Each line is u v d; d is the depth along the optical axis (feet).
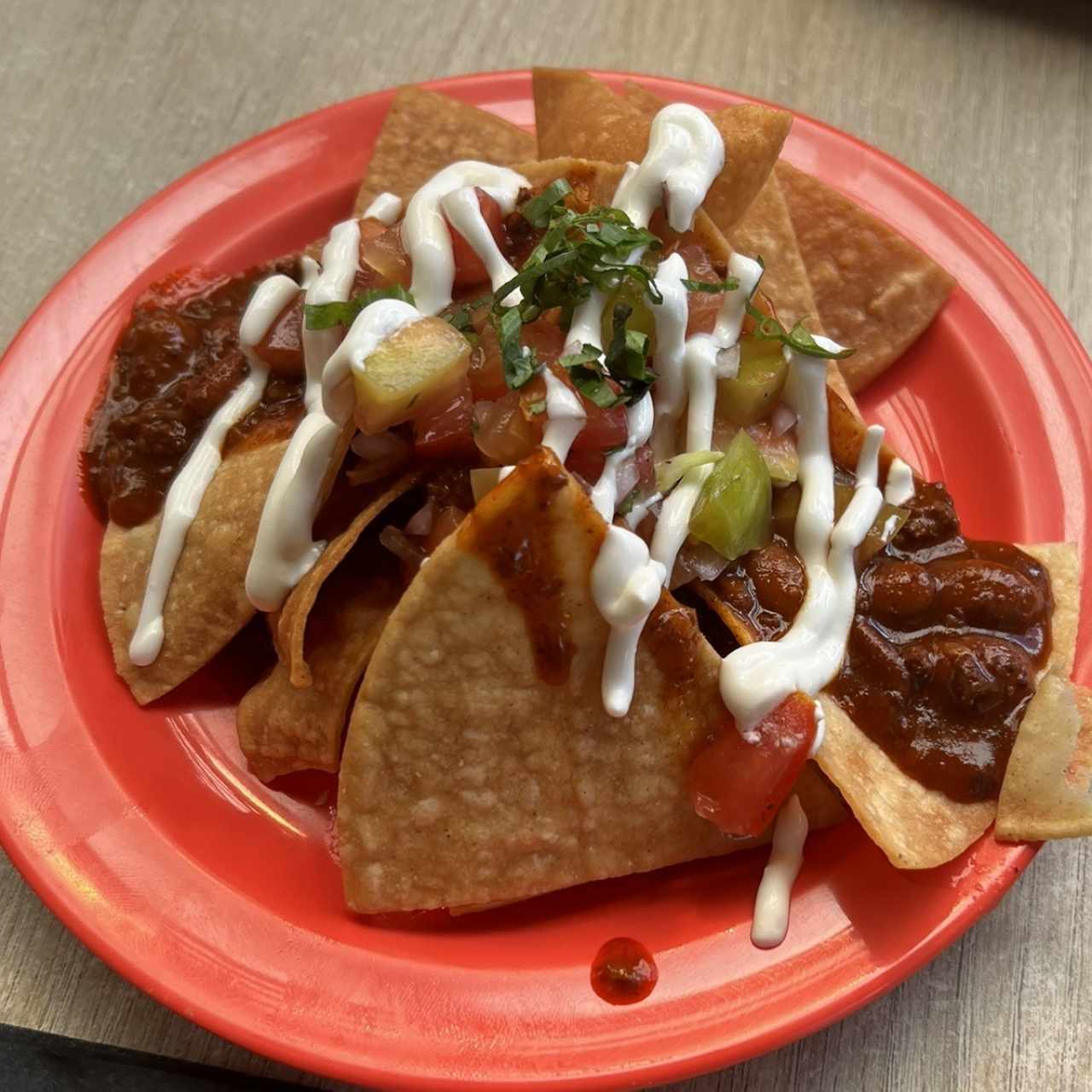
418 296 0.86
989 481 0.96
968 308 1.01
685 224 0.87
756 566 0.84
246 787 0.86
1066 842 0.87
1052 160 1.27
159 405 0.93
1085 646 0.84
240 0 1.34
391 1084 0.68
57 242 1.15
